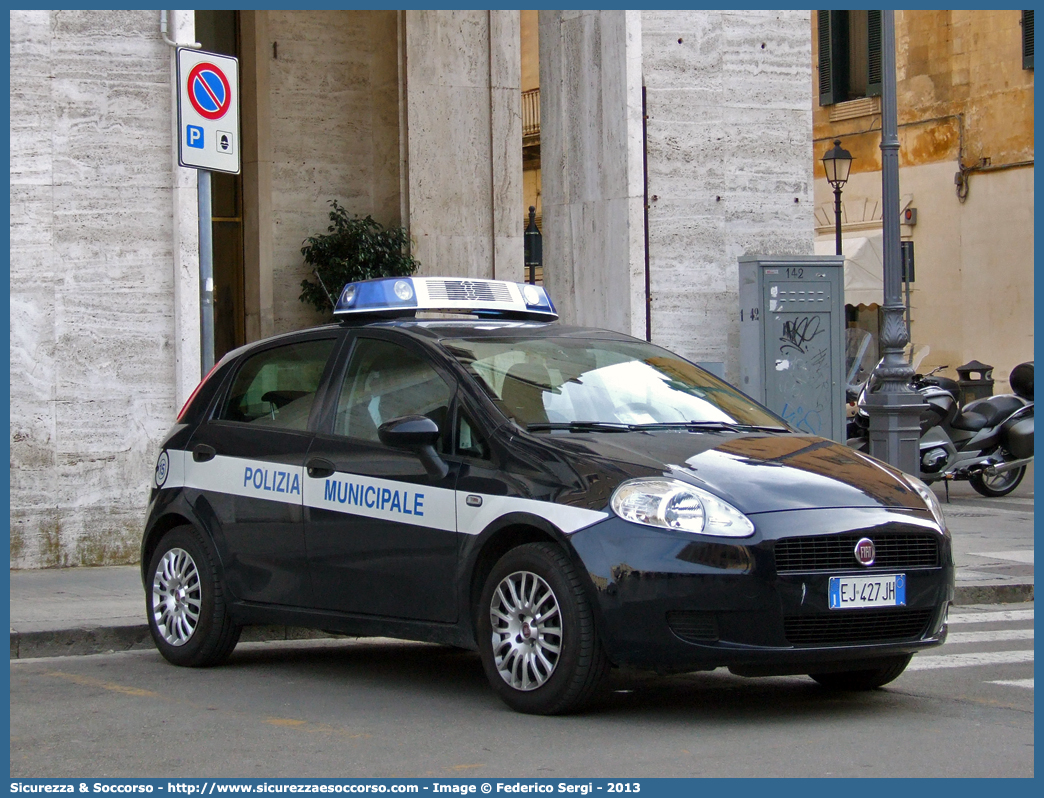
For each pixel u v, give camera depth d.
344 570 7.87
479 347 7.98
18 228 12.52
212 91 10.56
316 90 20.48
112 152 12.84
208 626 8.64
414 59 19.38
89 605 10.49
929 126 34.22
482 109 19.86
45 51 12.64
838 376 16.47
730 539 6.48
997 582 12.20
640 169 15.34
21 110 12.57
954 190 33.72
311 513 8.08
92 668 8.80
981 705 7.34
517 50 19.97
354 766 5.95
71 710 7.33
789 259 16.23
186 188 12.94
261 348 9.00
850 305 33.75
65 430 12.65
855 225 36.06
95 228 12.78
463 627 7.26
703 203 16.70
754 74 16.88
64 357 12.66
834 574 6.59
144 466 12.93
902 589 6.79
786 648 6.51
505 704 7.31
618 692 7.72
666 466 6.83
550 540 6.96
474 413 7.46
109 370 12.81
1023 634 10.22
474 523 7.18
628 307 15.30
